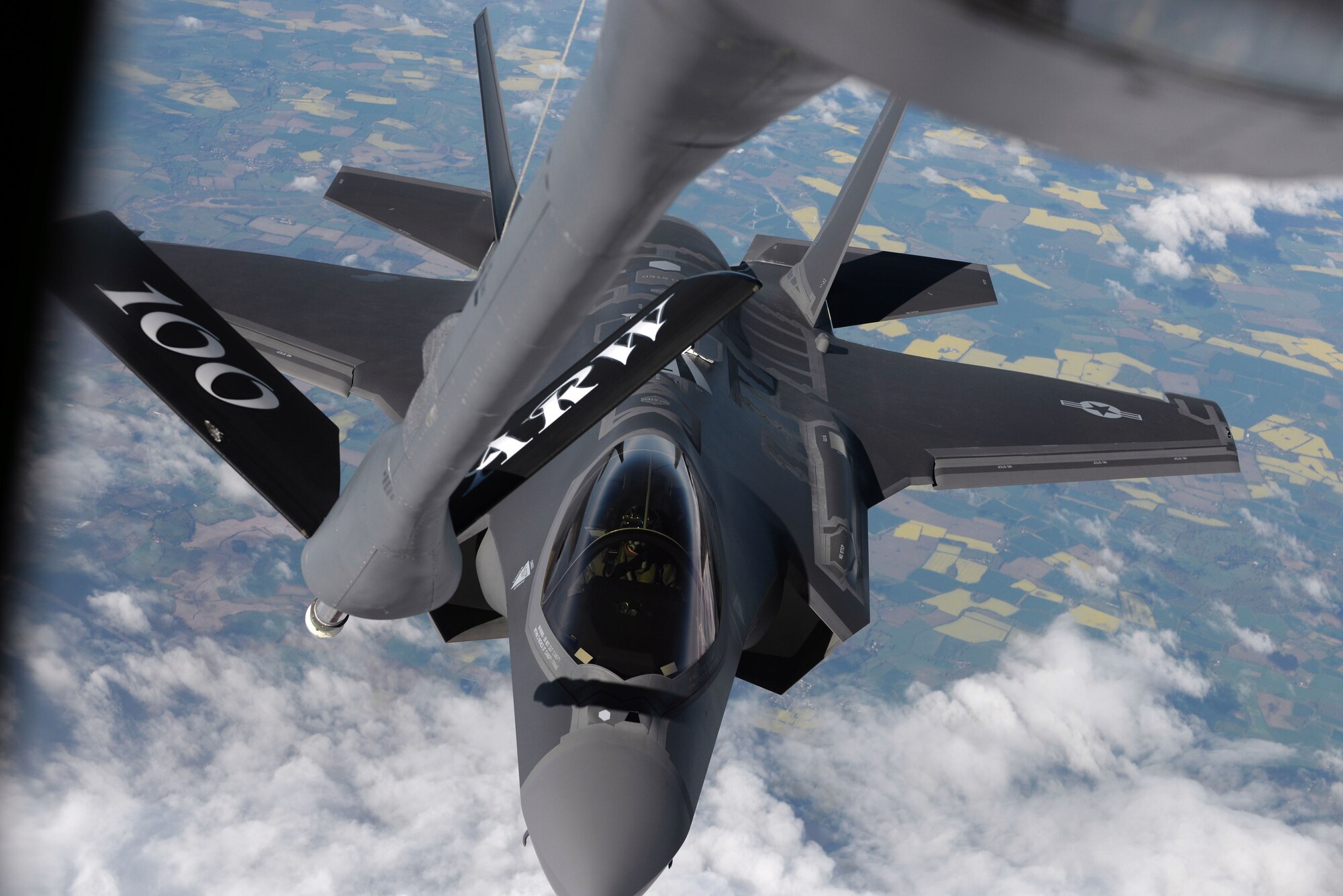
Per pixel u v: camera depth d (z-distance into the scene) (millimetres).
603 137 3250
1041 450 16969
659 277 17438
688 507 11039
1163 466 17078
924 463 16406
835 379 18016
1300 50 1678
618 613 10156
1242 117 1799
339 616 9719
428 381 5562
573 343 15430
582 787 9258
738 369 16000
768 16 2109
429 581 6879
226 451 7539
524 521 12133
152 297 8258
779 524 13469
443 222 21062
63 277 8008
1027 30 1724
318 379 16406
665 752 9625
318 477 7758
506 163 16969
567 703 9844
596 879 8883
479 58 17109
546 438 7000
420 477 5914
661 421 12438
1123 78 1764
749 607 11711
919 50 1903
